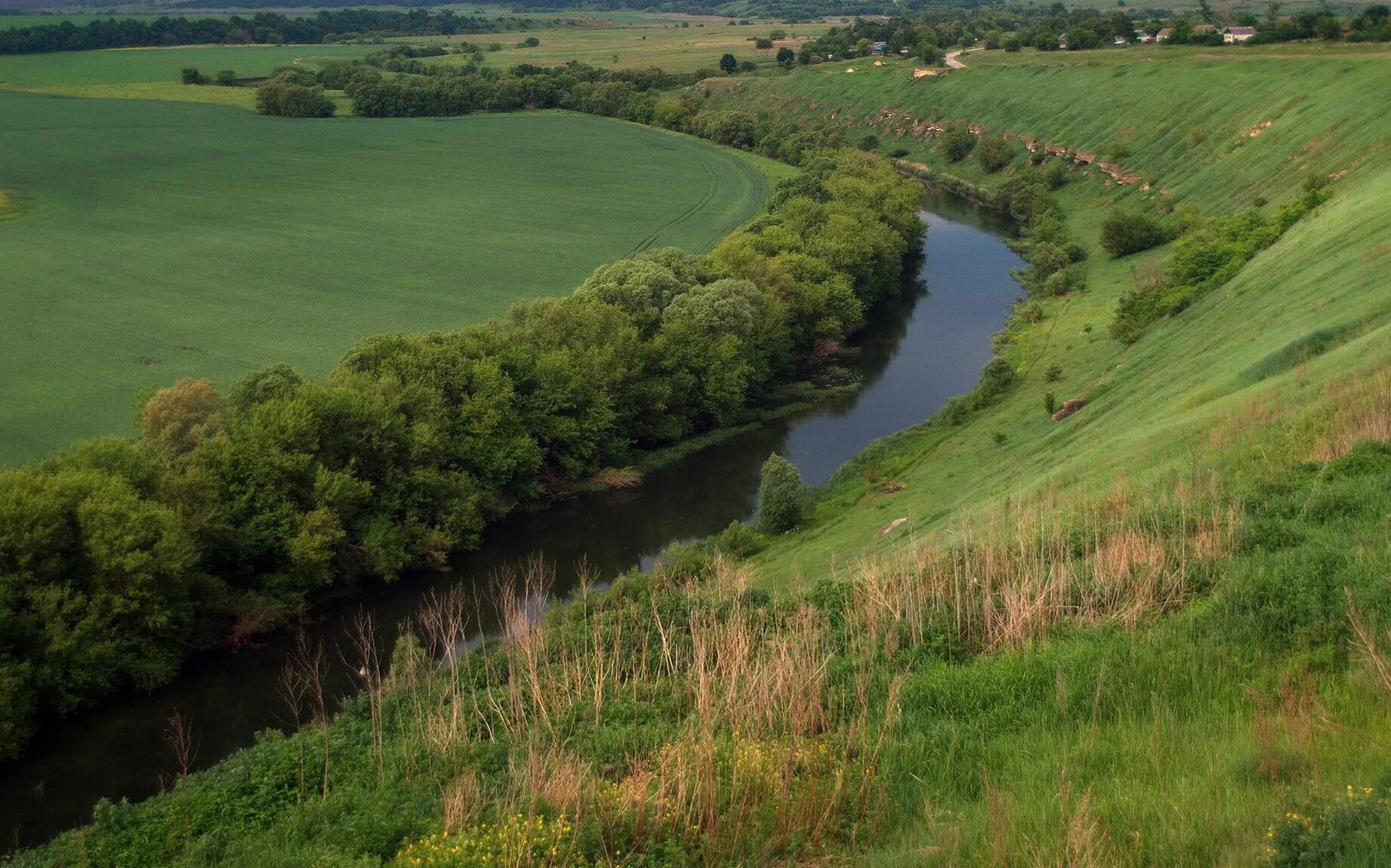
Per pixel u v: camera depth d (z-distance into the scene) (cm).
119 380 7325
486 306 9419
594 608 3166
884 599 2581
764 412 7450
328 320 8919
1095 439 4681
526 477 6088
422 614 4800
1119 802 1492
